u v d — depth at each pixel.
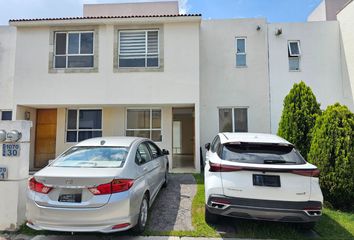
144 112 10.69
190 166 11.11
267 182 3.78
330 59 10.84
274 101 10.83
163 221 4.63
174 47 9.32
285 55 10.97
